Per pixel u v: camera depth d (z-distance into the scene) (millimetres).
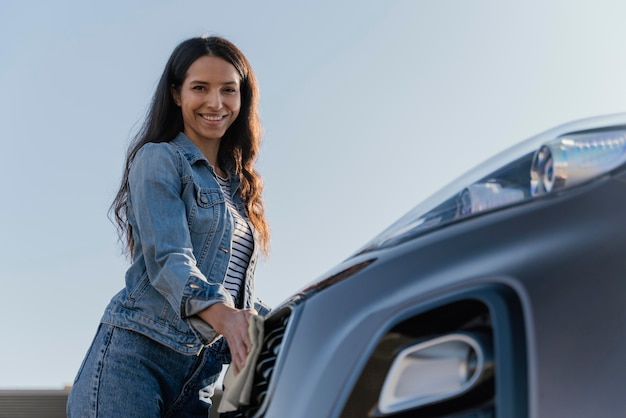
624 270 1300
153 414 2377
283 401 1479
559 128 1726
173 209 2342
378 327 1385
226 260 2477
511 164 1614
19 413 3617
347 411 1358
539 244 1339
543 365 1242
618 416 1232
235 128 2756
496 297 1295
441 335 1316
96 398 2391
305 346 1503
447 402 1266
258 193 2738
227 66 2629
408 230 1602
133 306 2404
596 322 1269
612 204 1363
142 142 2682
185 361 2451
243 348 1904
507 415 1224
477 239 1400
